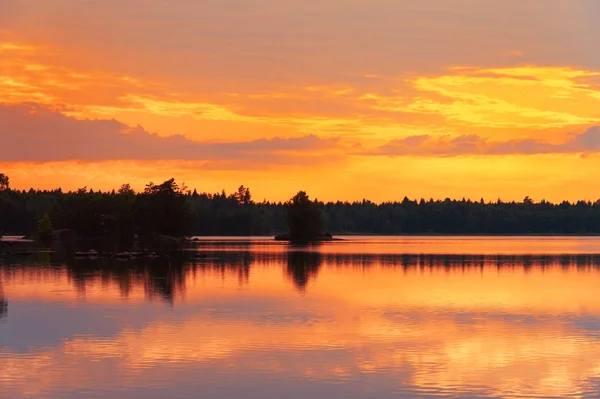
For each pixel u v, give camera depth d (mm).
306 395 39938
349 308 70125
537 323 61281
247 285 92625
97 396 39562
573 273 116500
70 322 61000
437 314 66312
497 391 40656
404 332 56781
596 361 47219
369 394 40062
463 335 55656
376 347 51062
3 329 57594
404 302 75000
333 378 43094
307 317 64125
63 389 40719
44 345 51438
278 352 49344
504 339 54031
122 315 65000
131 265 128750
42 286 89500
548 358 48031
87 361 46750
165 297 78625
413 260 154000
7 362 46469
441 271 120562
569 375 43875
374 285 93625
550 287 91625
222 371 44375
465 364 46375
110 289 86375
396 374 43969
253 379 42750
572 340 53781
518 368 45406
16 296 79062
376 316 64750
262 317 63906
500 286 92750
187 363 46312
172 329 57688
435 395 40000
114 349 50125
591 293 84000
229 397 39500
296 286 91750
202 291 84812
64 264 130125
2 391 40312
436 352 49719
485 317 64375
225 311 67750
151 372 44125
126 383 41844
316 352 49500
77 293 82125
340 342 52688
